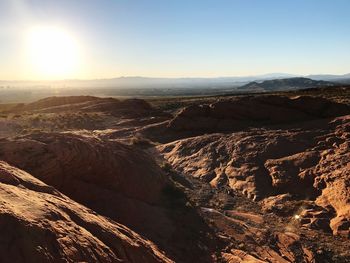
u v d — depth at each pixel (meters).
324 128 25.56
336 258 12.42
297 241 13.55
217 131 33.88
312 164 19.53
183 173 23.58
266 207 17.11
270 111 33.66
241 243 13.25
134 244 8.15
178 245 11.97
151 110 64.69
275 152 22.67
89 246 6.34
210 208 16.92
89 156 13.92
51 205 7.30
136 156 17.84
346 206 14.81
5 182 8.00
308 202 16.50
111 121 50.94
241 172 21.25
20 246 5.23
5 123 39.19
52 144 13.37
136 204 13.75
